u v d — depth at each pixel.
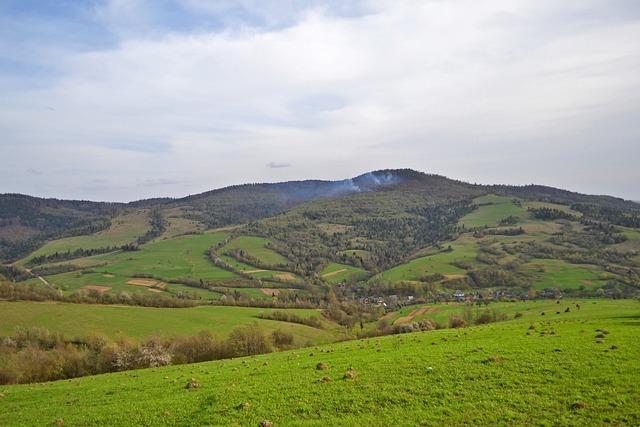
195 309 127.06
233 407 25.48
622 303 118.94
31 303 114.81
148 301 137.00
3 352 75.25
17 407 32.38
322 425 21.66
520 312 110.56
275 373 34.97
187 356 73.19
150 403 28.48
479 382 26.53
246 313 126.31
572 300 140.38
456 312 130.25
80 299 127.88
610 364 28.16
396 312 146.12
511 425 20.42
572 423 20.11
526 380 26.27
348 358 39.31
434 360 33.19
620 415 20.52
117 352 65.88
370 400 24.73
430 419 21.69
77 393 35.84
